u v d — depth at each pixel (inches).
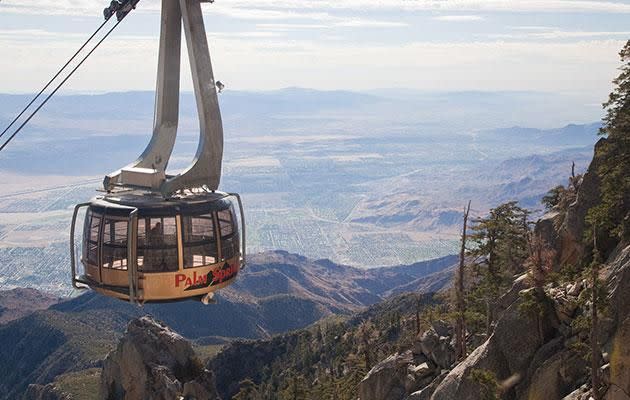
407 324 4429.1
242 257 818.2
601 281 1414.9
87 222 778.8
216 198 784.9
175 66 786.2
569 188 2101.4
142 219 746.2
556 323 1578.5
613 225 1663.4
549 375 1476.4
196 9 758.5
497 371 1621.6
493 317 1872.5
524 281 1790.1
